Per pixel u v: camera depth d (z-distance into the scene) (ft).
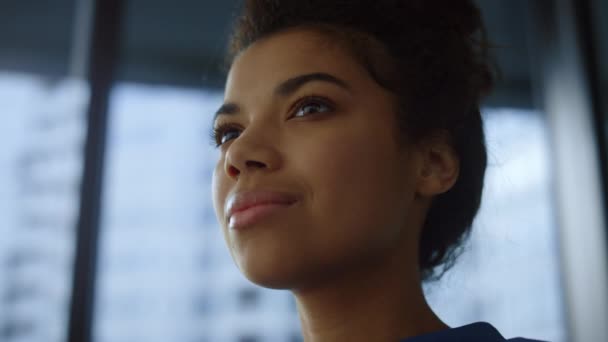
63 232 5.12
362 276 2.15
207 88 5.94
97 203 4.99
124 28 5.74
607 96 6.00
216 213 2.25
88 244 4.88
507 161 4.14
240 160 2.07
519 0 6.65
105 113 5.21
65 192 5.24
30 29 5.99
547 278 5.42
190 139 5.57
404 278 2.25
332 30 2.35
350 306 2.16
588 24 6.16
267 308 5.28
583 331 5.36
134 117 5.53
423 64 2.43
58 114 5.51
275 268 1.97
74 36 5.94
